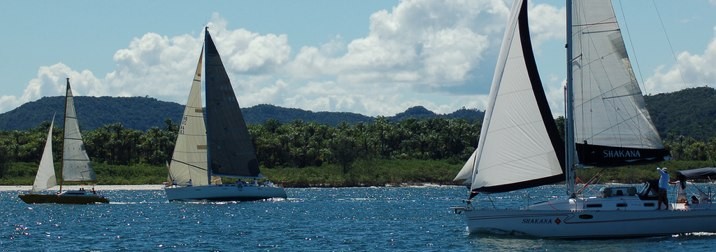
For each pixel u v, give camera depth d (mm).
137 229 116125
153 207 162125
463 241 93500
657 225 83688
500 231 86500
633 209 83562
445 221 127688
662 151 82188
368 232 109188
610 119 82062
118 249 92688
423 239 98625
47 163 172250
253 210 154250
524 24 84188
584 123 82438
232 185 176500
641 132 82188
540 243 83500
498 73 85188
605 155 82188
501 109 84750
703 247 79562
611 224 83438
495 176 85000
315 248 92188
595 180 90562
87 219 133875
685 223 84000
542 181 83688
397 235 104375
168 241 100500
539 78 83812
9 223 126250
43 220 132125
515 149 84250
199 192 173500
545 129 83438
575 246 81438
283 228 116500
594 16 81938
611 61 81938
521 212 85438
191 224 123688
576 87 82438
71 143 171250
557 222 84250
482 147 85750
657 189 84562
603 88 82188
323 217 137375
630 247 80250
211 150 174625
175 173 175750
